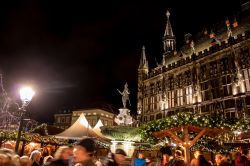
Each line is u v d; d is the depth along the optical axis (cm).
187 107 3978
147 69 5347
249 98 3145
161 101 4538
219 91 3566
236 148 2017
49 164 409
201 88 3881
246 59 3347
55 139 1983
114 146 1725
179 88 4266
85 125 1719
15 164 379
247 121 1280
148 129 1357
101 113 6469
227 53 3609
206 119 1213
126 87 2052
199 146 2047
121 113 1964
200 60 4009
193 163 862
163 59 5300
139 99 5091
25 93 1026
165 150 941
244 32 3522
